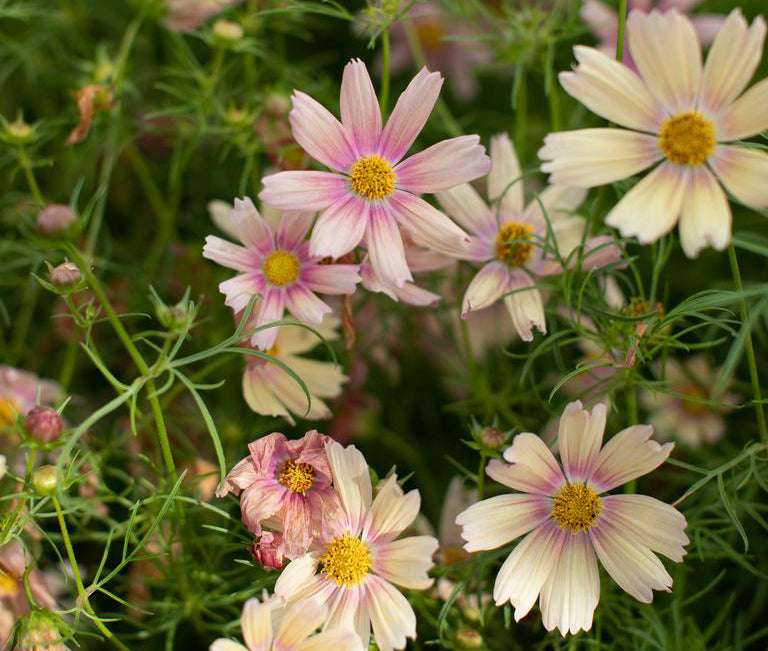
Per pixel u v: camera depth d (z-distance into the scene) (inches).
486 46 35.3
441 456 32.3
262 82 34.5
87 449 27.8
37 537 27.3
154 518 26.8
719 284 31.8
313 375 28.1
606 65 24.8
